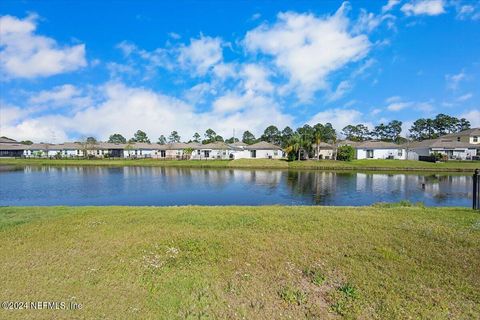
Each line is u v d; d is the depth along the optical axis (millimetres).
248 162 54344
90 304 4734
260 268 6082
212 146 75375
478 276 5715
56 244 7449
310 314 4621
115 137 129875
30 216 10680
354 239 7691
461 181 30062
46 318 4363
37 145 85688
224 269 6031
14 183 29891
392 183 29141
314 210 11547
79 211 11656
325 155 63531
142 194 23141
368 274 5801
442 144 57656
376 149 60125
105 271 5902
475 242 7391
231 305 4805
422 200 20000
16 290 5133
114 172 42969
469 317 4508
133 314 4488
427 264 6215
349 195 22422
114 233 8383
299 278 5695
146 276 5699
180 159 67312
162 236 8031
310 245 7277
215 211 11398
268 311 4672
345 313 4609
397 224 9094
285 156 68750
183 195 22641
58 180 32594
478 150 55438
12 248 7180
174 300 4879
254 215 10477
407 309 4684
